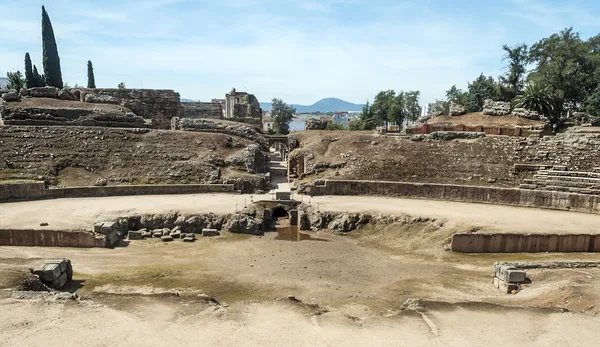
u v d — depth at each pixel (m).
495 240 27.41
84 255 25.75
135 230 31.20
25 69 70.62
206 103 77.94
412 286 22.27
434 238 29.45
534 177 38.94
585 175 36.97
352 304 19.73
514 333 14.69
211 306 16.73
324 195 40.97
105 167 42.28
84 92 64.62
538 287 20.08
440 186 39.00
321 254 27.88
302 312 16.53
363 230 32.75
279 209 37.34
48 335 13.72
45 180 38.50
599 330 14.86
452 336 14.45
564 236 27.09
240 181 42.16
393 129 89.44
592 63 62.91
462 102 74.19
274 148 83.06
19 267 19.75
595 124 54.03
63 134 45.34
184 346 13.40
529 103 54.94
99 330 14.20
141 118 54.38
